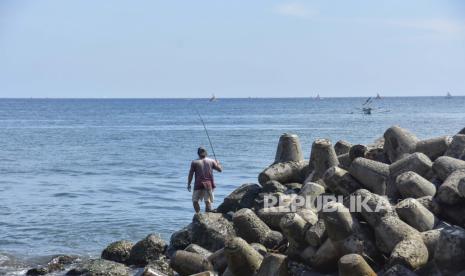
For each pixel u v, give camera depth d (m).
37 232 23.16
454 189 14.67
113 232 23.12
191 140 68.94
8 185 36.03
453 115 127.19
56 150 59.44
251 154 52.00
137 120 123.56
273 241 16.27
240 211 16.72
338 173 17.30
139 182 36.88
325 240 14.45
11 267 18.55
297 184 19.97
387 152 19.05
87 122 116.56
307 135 71.31
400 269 12.65
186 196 31.23
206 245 17.17
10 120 126.50
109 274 16.59
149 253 17.92
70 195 32.03
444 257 12.80
